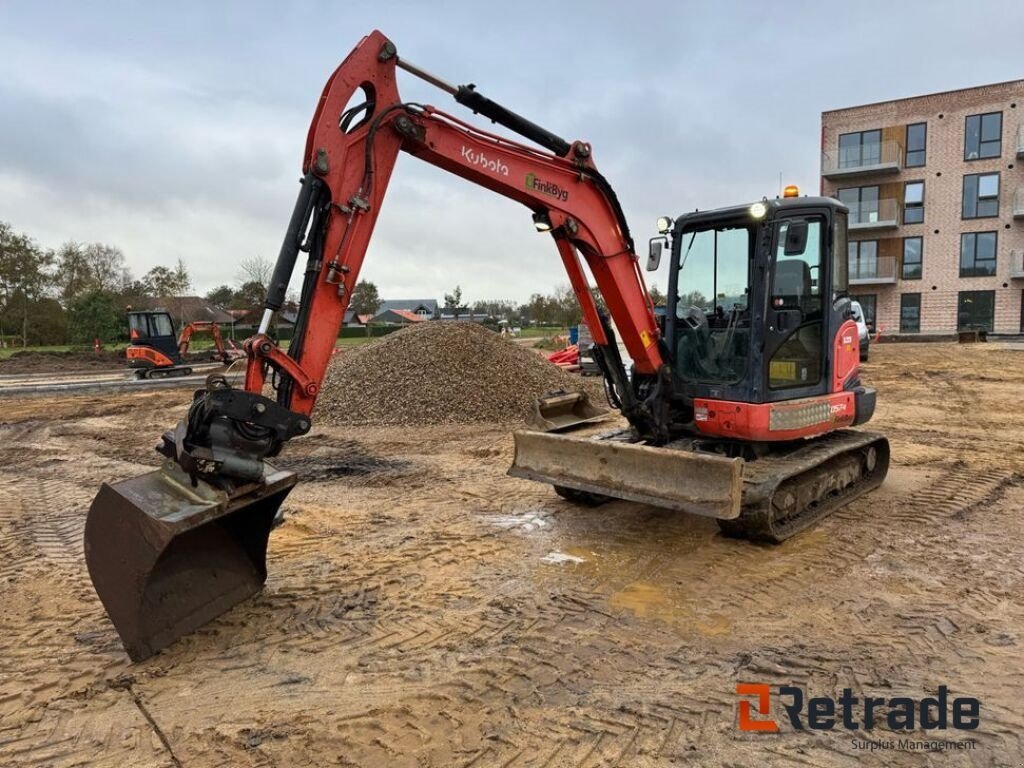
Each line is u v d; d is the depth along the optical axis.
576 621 3.98
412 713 3.09
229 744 2.88
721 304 5.52
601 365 5.87
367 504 6.50
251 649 3.68
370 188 4.23
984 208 28.25
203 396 3.62
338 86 4.08
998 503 6.18
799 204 5.28
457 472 7.70
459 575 4.69
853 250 30.92
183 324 39.34
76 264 42.56
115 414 13.20
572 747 2.84
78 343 37.34
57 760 2.80
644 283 5.75
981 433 9.52
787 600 4.22
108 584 3.48
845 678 3.34
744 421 5.20
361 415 10.83
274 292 3.96
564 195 5.17
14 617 4.16
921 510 5.98
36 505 6.70
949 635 3.75
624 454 5.11
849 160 30.41
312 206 4.06
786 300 5.38
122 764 2.77
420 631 3.87
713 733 2.92
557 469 5.54
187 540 3.88
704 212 5.51
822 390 5.69
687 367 5.74
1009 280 27.98
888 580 4.50
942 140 28.73
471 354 11.77
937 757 2.77
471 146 4.64
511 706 3.13
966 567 4.69
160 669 3.49
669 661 3.52
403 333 12.66
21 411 13.75
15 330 37.69
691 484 4.75
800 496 5.49
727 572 4.67
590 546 5.23
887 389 13.98
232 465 3.55
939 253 29.25
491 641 3.75
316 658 3.58
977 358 19.66
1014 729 2.93
